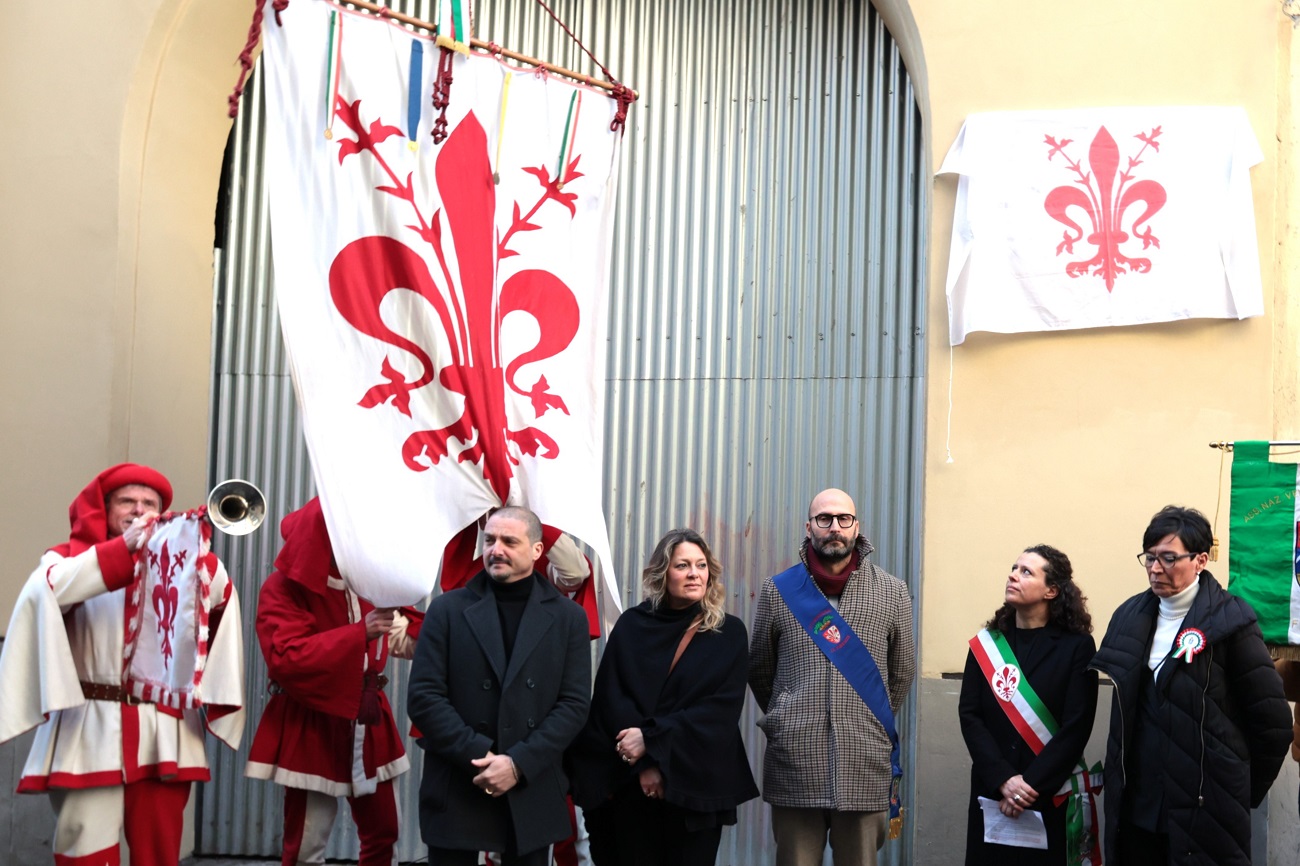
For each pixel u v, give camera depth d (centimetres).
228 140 699
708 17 687
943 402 586
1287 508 486
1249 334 564
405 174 503
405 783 660
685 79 686
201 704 455
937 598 580
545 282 530
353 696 490
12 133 629
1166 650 453
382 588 473
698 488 670
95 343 614
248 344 693
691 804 447
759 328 671
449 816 431
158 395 644
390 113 505
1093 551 569
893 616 504
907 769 636
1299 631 480
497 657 443
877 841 493
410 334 495
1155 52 582
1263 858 551
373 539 474
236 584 681
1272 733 439
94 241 618
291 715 507
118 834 470
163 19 626
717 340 674
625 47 691
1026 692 484
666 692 464
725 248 677
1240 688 443
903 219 662
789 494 661
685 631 473
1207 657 443
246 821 668
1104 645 467
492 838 432
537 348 525
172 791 477
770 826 646
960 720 500
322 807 512
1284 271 584
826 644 494
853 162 669
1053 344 579
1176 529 453
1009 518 577
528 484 510
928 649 579
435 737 430
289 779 502
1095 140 579
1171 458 566
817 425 662
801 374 665
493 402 504
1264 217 568
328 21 499
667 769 446
